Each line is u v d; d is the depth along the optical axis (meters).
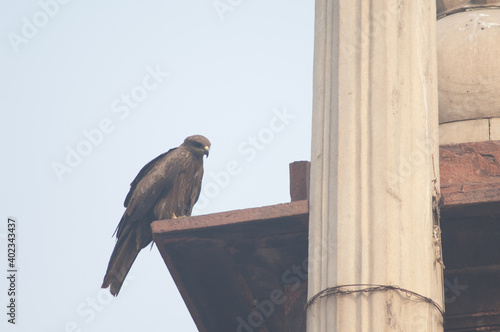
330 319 12.02
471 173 14.41
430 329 11.98
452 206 13.48
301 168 14.57
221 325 15.90
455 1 17.88
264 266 14.82
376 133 12.94
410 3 13.87
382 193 12.54
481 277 14.19
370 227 12.37
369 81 13.28
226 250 14.47
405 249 12.26
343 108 13.24
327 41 13.97
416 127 13.15
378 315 11.80
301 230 13.95
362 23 13.69
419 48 13.66
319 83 13.83
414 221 12.53
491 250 14.13
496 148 14.50
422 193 12.77
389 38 13.53
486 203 13.40
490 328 13.98
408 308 11.93
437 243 12.80
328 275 12.31
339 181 12.80
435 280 12.49
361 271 12.10
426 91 13.50
